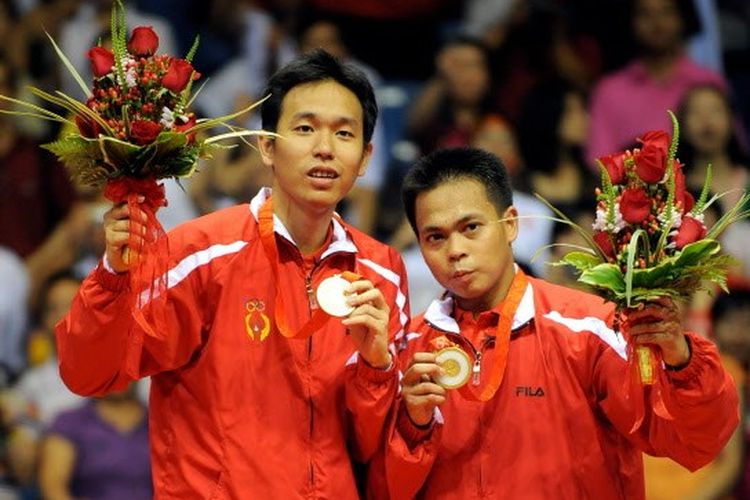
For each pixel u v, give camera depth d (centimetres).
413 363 1269
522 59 2522
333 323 1309
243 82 2555
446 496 1313
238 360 1285
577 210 2259
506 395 1315
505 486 1303
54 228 2417
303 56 1307
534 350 1322
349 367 1300
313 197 1283
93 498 2033
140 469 2042
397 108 2597
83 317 1214
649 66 2450
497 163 1326
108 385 1259
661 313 1198
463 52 2428
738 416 1258
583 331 1315
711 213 2228
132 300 1213
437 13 2680
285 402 1286
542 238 2209
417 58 2678
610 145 2428
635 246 1195
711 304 2058
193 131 1204
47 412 2152
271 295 1296
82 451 2038
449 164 1314
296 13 2661
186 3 2620
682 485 1955
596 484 1307
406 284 1359
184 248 1290
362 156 1312
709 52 2625
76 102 1195
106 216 1204
